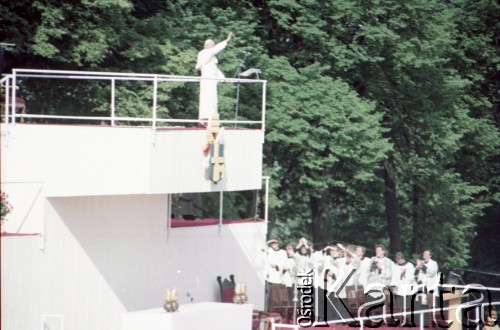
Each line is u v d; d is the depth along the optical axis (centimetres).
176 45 13575
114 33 12750
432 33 16425
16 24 12244
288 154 15825
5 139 9669
